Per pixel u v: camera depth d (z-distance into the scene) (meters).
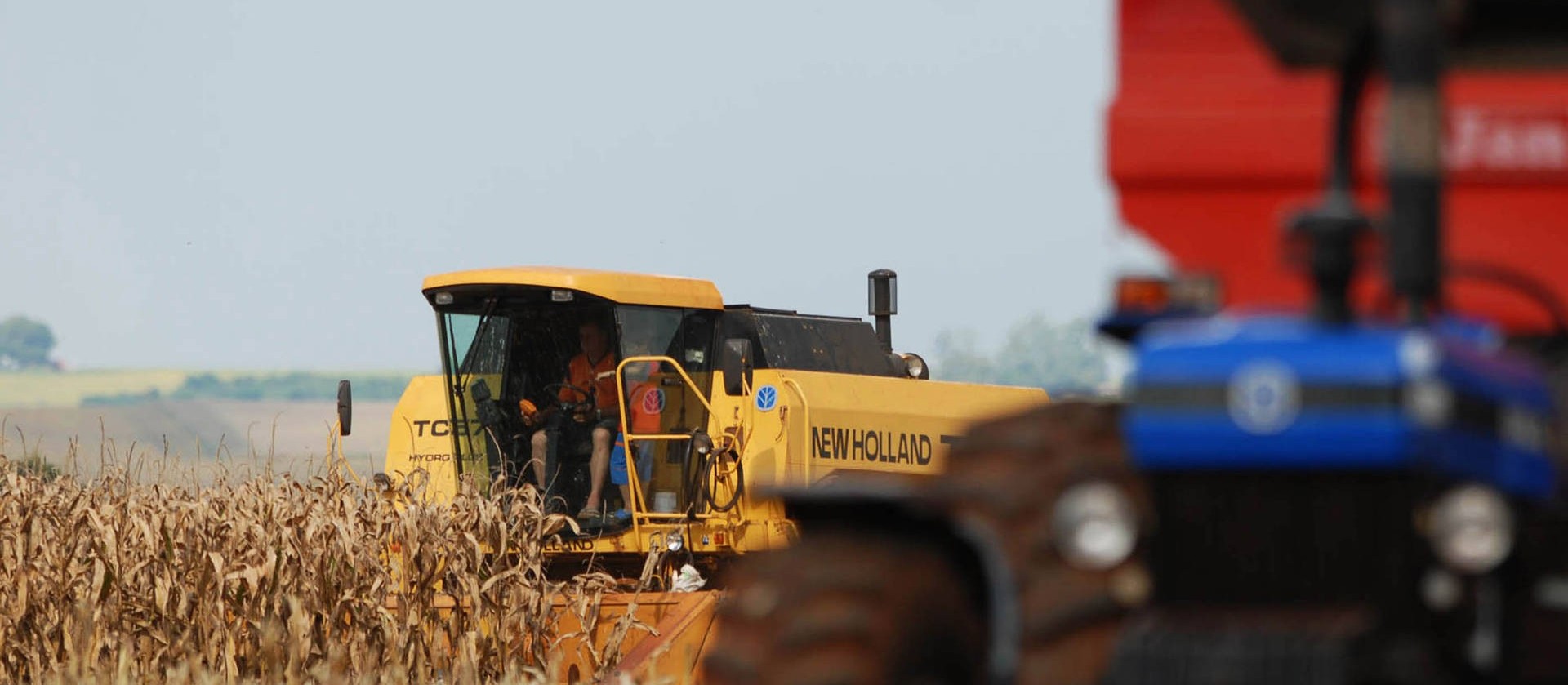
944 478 18.45
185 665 38.00
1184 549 16.05
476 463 55.34
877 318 63.22
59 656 41.50
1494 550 15.36
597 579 44.34
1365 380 15.16
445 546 43.75
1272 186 20.92
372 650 42.59
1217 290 20.17
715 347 55.31
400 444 57.44
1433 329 15.73
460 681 41.94
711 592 44.78
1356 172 20.52
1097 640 16.75
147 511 43.78
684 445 53.88
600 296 52.66
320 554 42.44
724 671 17.44
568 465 53.78
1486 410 15.69
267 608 41.81
